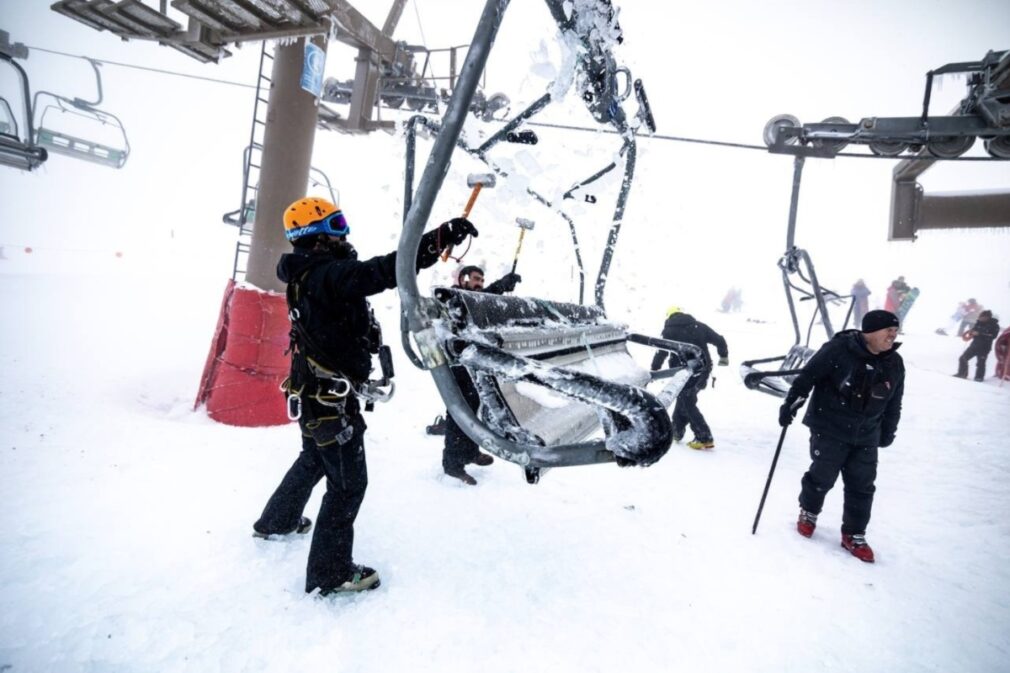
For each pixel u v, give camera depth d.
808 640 1.89
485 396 1.40
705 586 2.21
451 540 2.40
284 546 2.21
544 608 1.93
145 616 1.70
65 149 10.47
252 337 3.99
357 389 1.87
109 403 3.99
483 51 1.15
